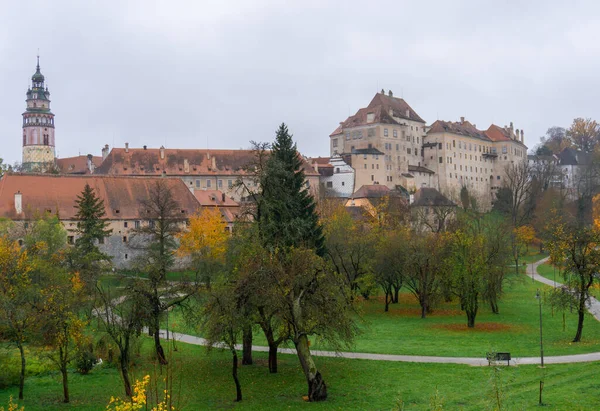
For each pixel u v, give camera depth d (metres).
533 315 73.44
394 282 86.81
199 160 160.38
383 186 168.88
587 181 159.88
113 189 112.19
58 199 106.00
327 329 42.91
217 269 53.81
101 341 48.31
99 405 38.22
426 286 75.50
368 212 111.38
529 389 38.50
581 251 56.97
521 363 46.16
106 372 46.34
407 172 193.00
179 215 106.44
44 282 53.69
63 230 84.50
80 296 45.69
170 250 94.56
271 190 55.16
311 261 44.00
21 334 39.84
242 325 40.50
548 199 150.75
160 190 96.25
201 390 41.44
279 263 43.03
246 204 55.62
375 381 42.56
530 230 131.50
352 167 179.50
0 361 44.31
